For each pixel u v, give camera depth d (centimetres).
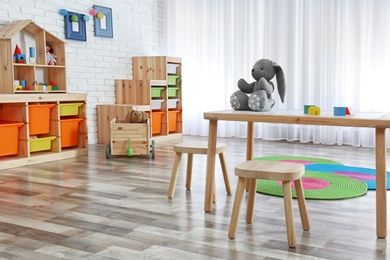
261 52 568
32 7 467
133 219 241
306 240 208
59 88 473
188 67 620
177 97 595
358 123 207
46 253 194
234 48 580
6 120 411
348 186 307
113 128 430
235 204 210
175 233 218
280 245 202
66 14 499
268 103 258
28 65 427
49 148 432
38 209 261
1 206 267
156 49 635
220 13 592
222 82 599
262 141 551
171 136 575
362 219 239
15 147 401
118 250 197
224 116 241
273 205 265
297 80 543
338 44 516
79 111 458
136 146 434
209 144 252
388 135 488
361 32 499
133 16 593
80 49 522
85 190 305
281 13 543
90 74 536
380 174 209
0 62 414
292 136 550
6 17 441
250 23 568
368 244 203
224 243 205
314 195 282
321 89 527
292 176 199
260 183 314
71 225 231
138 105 525
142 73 586
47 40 473
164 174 355
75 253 194
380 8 486
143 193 296
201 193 296
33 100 401
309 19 527
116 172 364
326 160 414
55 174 358
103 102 554
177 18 628
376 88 494
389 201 273
